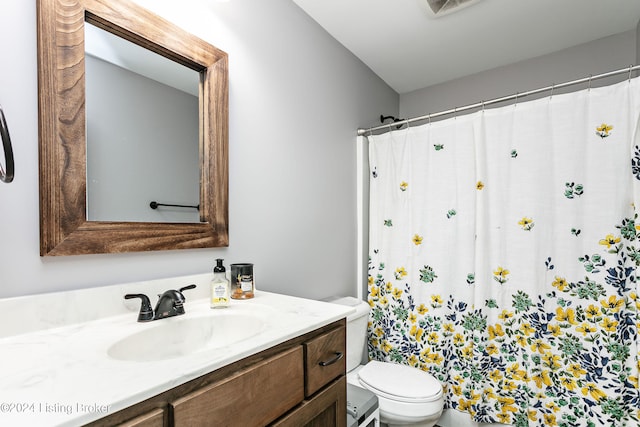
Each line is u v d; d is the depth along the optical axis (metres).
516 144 1.62
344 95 2.03
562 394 1.48
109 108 0.94
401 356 1.96
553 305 1.52
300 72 1.66
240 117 1.34
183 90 1.14
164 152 1.08
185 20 1.14
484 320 1.67
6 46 0.76
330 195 1.88
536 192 1.56
